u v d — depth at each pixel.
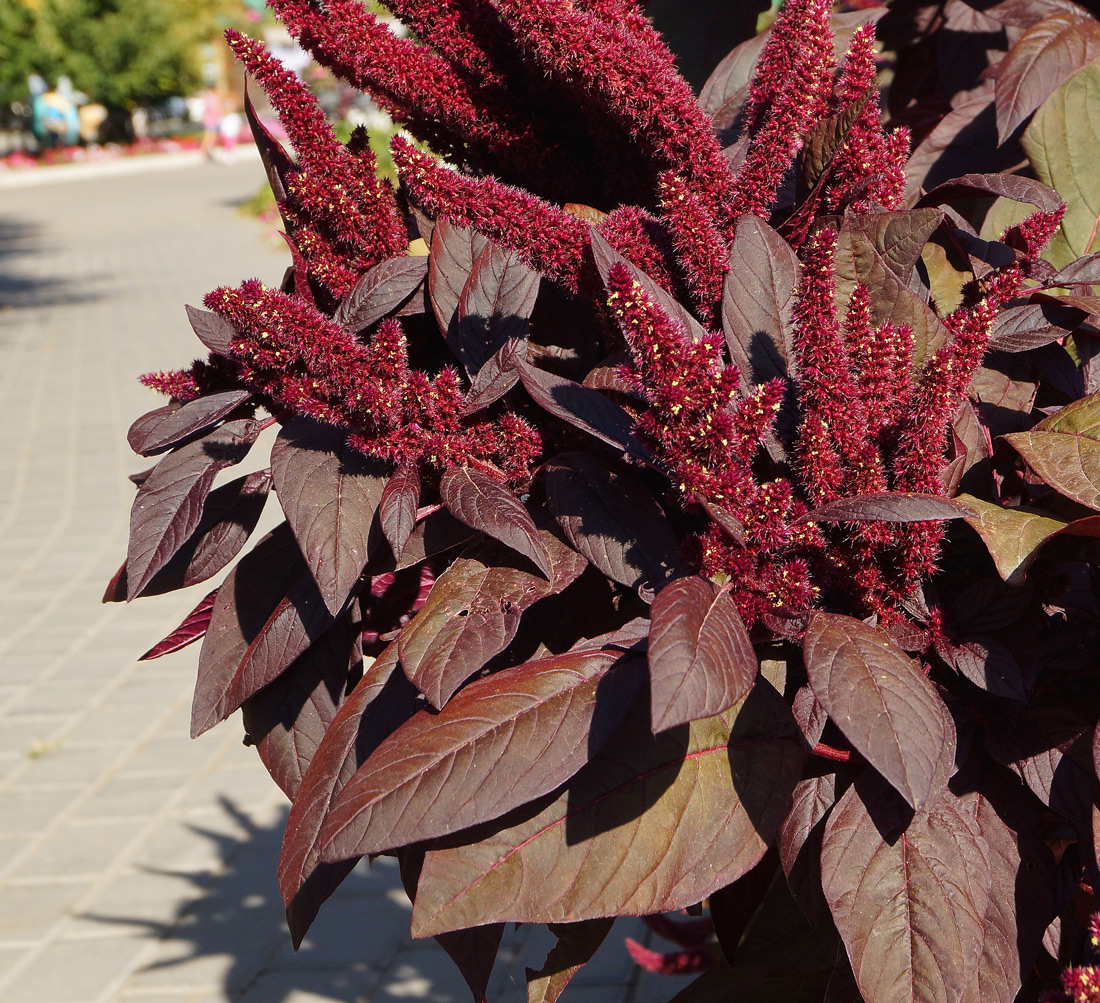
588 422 0.71
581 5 0.80
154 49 23.91
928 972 0.65
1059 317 0.83
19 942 2.44
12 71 23.16
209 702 0.77
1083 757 0.69
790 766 0.68
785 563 0.68
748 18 1.15
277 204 0.84
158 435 0.73
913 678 0.64
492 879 0.66
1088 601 0.74
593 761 0.68
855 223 0.76
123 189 17.64
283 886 0.70
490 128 0.82
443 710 0.68
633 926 2.48
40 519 4.65
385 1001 2.24
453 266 0.80
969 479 0.75
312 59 0.81
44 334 7.93
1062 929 0.75
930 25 1.28
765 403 0.66
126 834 2.78
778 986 0.84
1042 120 0.99
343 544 0.71
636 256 0.76
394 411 0.72
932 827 0.68
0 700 3.39
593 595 0.77
